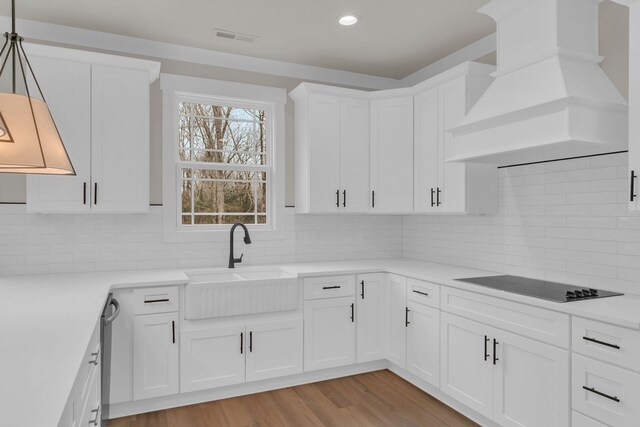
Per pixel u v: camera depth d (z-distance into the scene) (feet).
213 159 12.14
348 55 12.07
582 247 8.73
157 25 10.18
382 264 12.16
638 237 7.80
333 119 11.94
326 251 13.14
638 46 6.42
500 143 8.14
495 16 8.70
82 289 8.11
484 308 8.43
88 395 5.08
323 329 10.82
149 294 9.14
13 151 4.91
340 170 12.00
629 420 6.00
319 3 9.19
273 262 12.44
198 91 11.55
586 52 7.84
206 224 11.98
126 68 9.80
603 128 7.27
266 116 12.74
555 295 7.62
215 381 9.73
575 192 8.87
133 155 9.84
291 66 12.68
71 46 10.30
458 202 10.25
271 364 10.28
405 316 10.71
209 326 9.68
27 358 4.15
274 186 12.55
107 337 7.48
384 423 8.88
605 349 6.31
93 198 9.48
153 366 9.18
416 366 10.32
